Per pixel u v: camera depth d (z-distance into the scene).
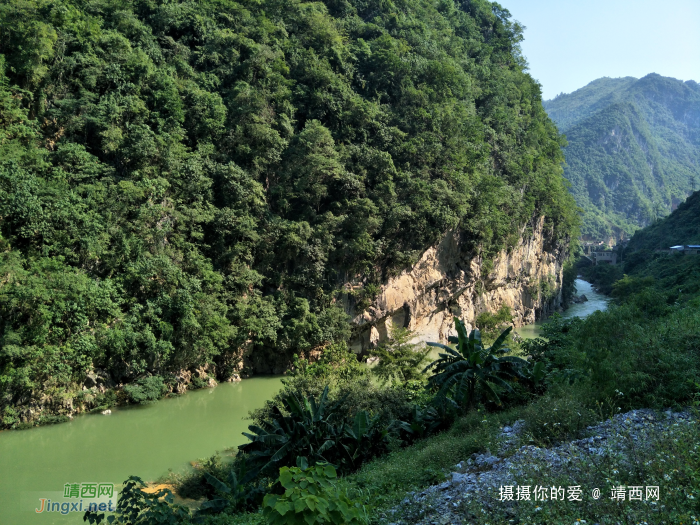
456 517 10.05
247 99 51.56
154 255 40.69
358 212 51.38
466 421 18.62
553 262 87.19
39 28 41.34
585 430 13.77
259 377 45.88
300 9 63.53
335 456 18.56
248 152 50.44
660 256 89.81
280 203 50.97
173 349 39.28
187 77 52.31
